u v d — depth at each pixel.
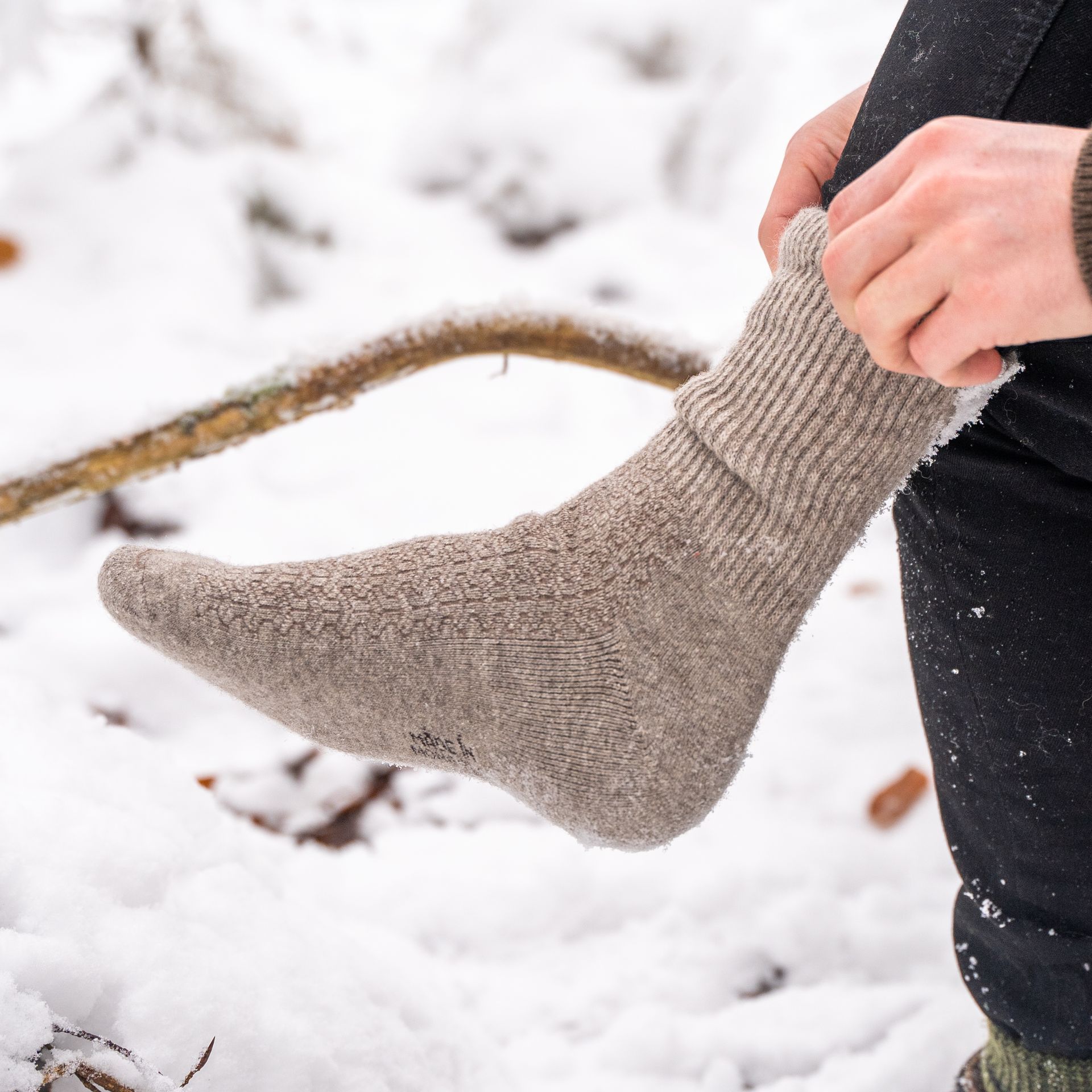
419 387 2.05
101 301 2.15
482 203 2.44
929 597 0.93
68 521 1.72
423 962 1.11
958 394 0.86
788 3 2.99
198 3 2.41
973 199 0.77
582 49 2.57
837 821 1.32
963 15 0.85
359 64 2.93
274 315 2.17
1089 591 0.89
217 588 0.94
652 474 0.91
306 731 0.96
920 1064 1.11
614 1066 1.13
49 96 2.76
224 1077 0.88
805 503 0.87
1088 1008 0.91
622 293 2.27
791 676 1.53
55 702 1.04
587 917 1.24
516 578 0.92
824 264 0.80
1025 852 0.92
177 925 0.91
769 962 1.21
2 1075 0.81
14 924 0.87
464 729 0.94
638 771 0.92
